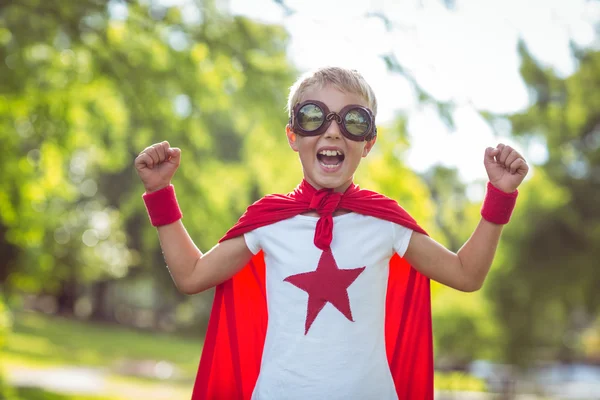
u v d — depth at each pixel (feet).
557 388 78.38
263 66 25.88
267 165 26.43
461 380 63.77
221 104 26.96
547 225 56.08
